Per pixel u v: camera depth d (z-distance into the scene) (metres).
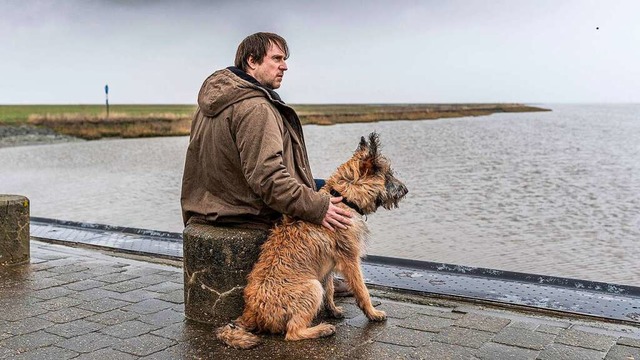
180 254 6.60
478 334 4.13
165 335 4.18
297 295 4.01
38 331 4.25
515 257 8.15
